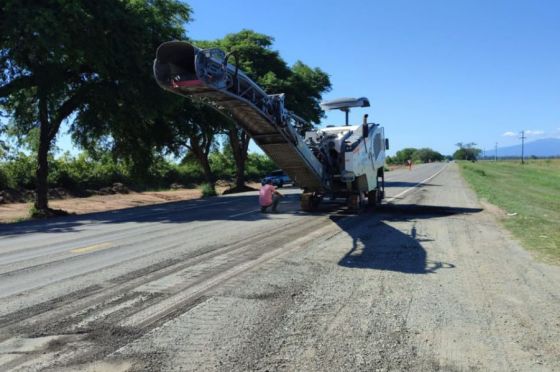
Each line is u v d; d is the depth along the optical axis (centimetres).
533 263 840
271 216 1606
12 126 2533
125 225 1508
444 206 1861
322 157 1566
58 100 2344
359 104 1709
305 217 1550
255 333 505
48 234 1366
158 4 2480
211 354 453
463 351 460
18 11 1834
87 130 2511
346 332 509
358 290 668
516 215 1538
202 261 870
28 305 613
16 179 3584
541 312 576
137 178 3294
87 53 2078
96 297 645
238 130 4131
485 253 931
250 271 784
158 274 771
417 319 549
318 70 4725
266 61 4194
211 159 6066
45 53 1975
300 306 596
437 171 6744
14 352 462
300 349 464
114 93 2319
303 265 828
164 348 467
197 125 3497
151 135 3055
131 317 559
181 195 4109
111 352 459
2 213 2681
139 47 2247
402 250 966
